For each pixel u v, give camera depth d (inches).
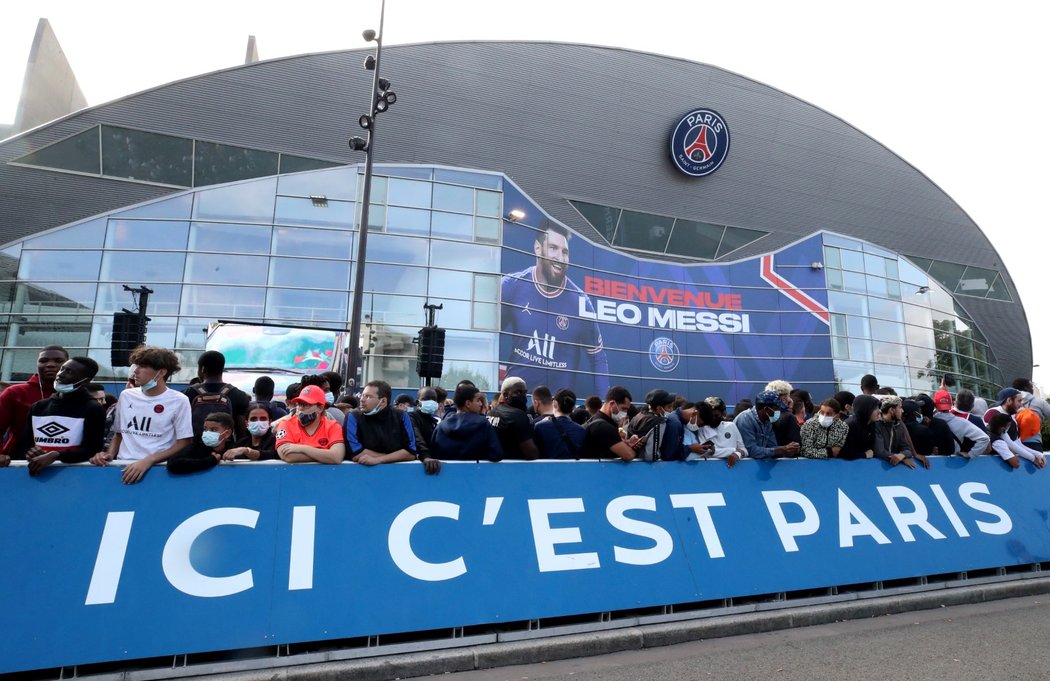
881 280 1259.8
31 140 872.3
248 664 151.4
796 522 228.2
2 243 847.7
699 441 236.2
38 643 139.9
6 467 154.6
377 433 191.9
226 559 160.1
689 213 1162.6
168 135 896.9
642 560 199.6
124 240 864.9
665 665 163.8
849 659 166.1
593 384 1022.4
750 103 1220.5
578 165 1091.3
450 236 944.3
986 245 1417.3
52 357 187.9
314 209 905.5
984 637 185.9
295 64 949.8
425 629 167.2
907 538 242.4
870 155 1304.1
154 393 177.0
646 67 1153.4
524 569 184.5
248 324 604.7
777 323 1165.1
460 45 1036.5
